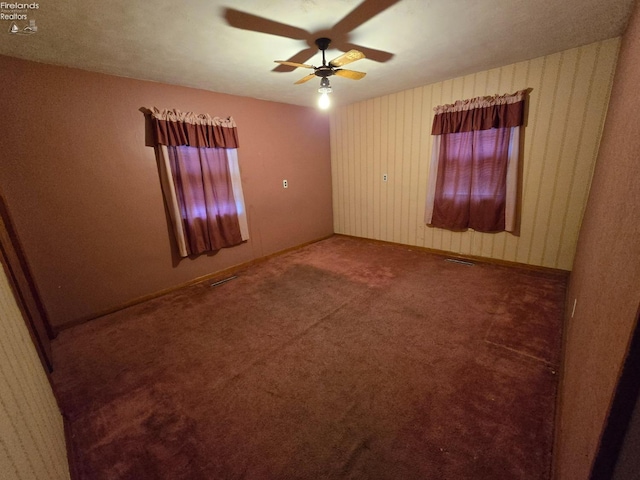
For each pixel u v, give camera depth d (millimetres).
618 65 2404
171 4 1683
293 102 4348
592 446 701
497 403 1656
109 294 2973
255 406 1733
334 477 1322
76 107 2604
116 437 1567
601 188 1827
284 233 4699
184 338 2461
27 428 964
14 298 1550
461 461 1359
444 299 2900
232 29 2023
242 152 3922
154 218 3217
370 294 3109
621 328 665
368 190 4949
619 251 871
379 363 2047
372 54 2643
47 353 2148
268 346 2303
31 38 1962
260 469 1371
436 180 4012
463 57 2822
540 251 3414
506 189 3463
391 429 1540
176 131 3158
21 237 2422
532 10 1977
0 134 2279
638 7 1626
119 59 2418
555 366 1904
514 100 3158
